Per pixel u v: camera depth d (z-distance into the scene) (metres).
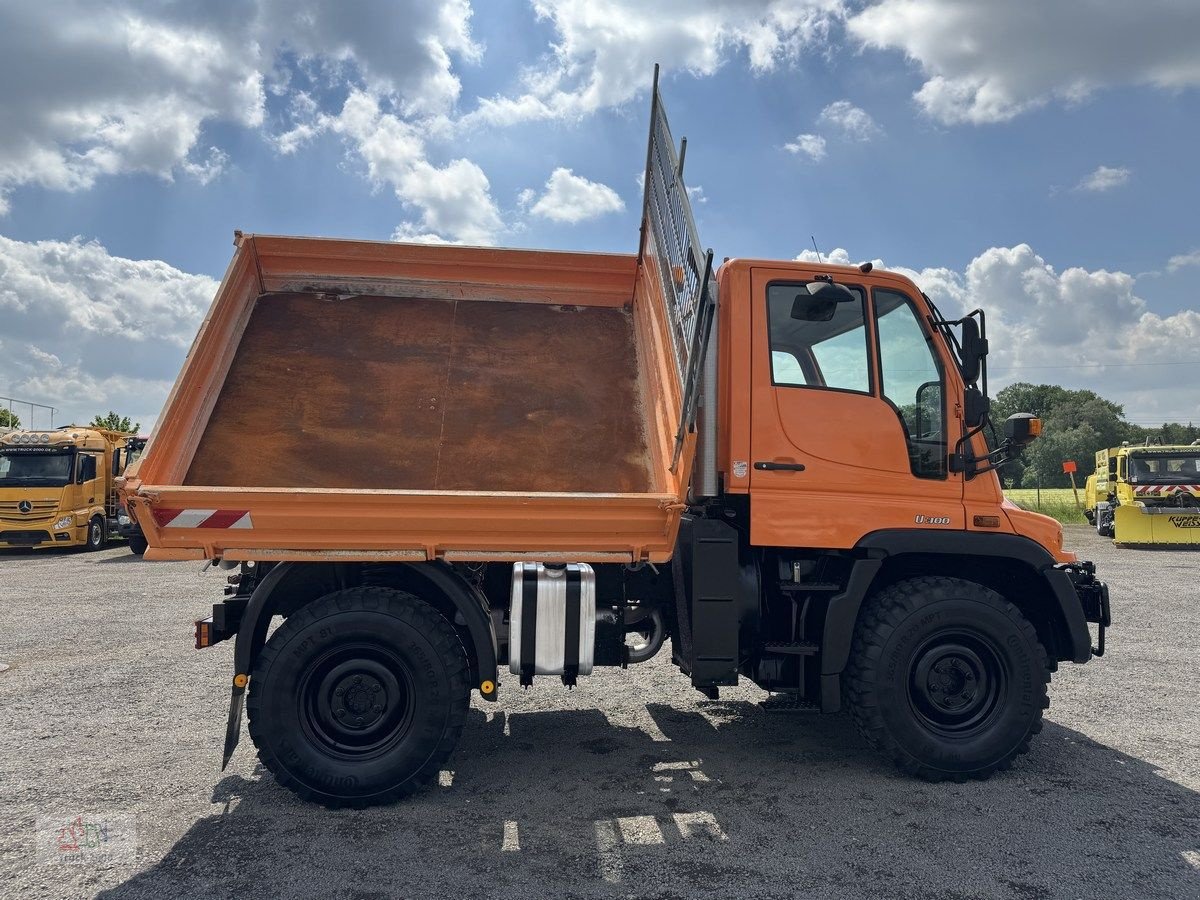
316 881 3.23
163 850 3.51
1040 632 4.78
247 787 4.25
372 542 3.95
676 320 4.39
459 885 3.20
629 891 3.15
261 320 4.86
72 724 5.36
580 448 4.61
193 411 4.20
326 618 3.92
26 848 3.53
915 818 3.84
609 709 5.74
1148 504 18.30
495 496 3.93
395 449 4.43
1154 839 3.61
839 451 4.50
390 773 3.92
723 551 4.39
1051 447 82.25
